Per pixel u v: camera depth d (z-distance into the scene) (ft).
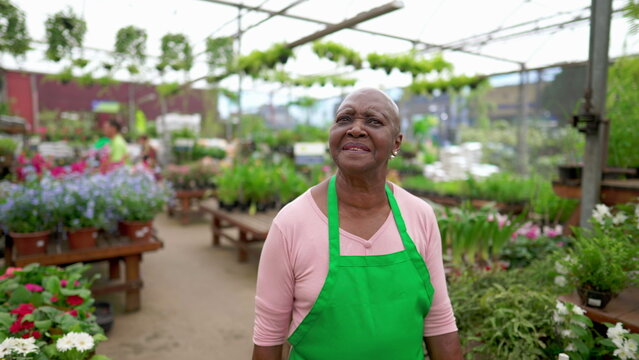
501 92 43.04
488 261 9.67
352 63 20.10
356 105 3.10
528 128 26.81
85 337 5.57
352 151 3.06
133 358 8.72
